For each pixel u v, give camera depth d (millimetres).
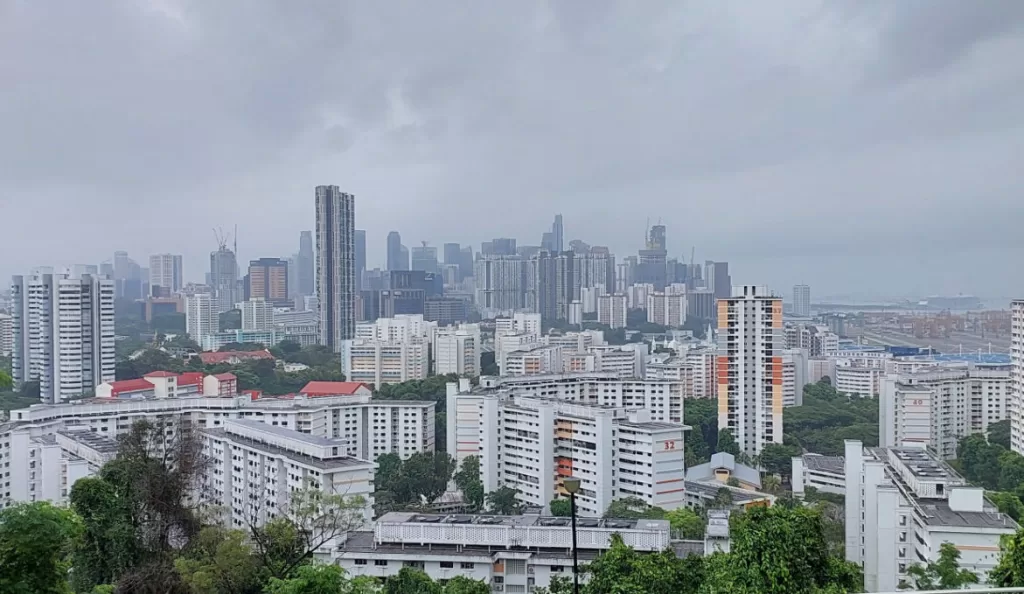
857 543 176250
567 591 106938
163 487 124688
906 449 195625
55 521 65562
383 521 148625
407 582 114875
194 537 120438
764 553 80938
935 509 150000
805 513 87500
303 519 130000
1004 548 83062
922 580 127688
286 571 116125
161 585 103250
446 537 144500
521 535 143250
